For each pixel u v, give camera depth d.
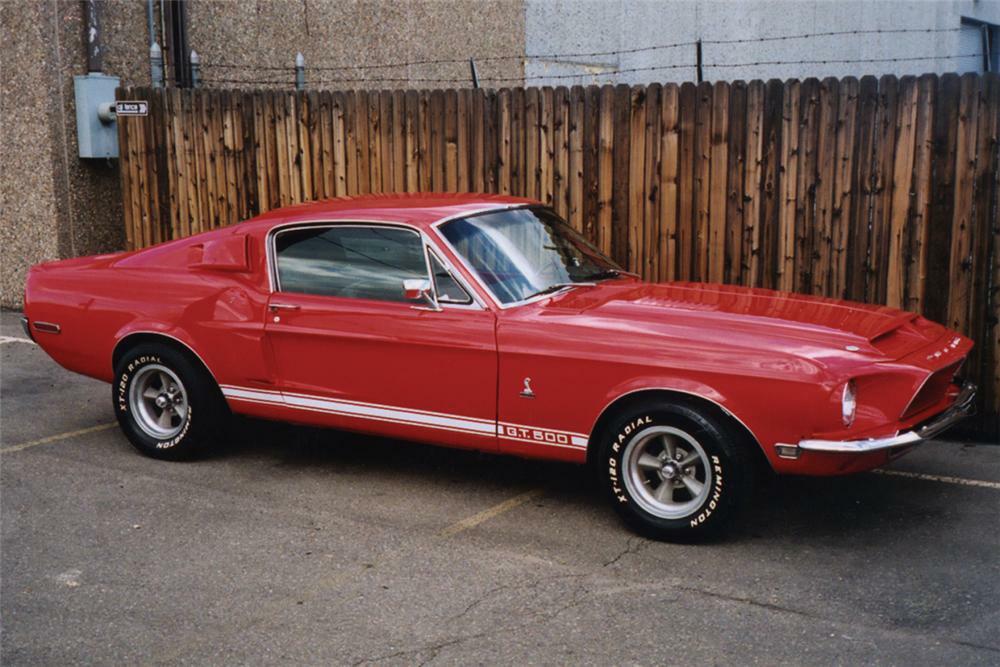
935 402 5.05
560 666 3.77
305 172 9.15
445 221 5.51
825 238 6.94
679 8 14.86
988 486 5.74
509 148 8.09
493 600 4.34
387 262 5.55
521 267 5.55
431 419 5.42
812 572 4.58
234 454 6.46
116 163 10.67
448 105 8.33
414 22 12.57
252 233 5.98
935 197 6.55
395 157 8.66
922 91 6.49
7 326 10.37
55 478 6.00
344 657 3.87
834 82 6.75
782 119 6.96
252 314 5.87
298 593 4.43
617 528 5.16
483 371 5.20
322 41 11.91
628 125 7.55
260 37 11.40
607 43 14.28
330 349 5.63
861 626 4.05
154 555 4.86
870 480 5.86
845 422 4.52
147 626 4.14
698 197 7.34
